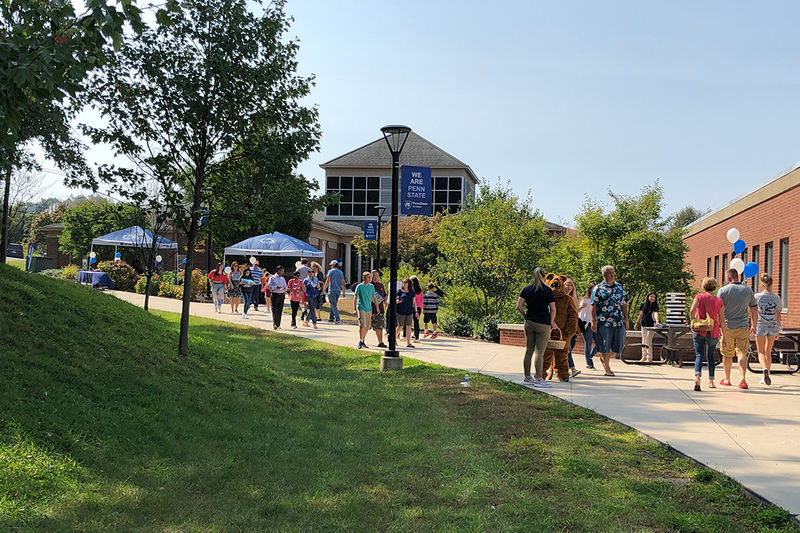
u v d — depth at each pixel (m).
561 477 5.79
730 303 10.62
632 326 20.47
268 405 8.41
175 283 31.17
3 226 14.16
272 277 18.91
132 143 9.15
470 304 23.06
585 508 5.01
